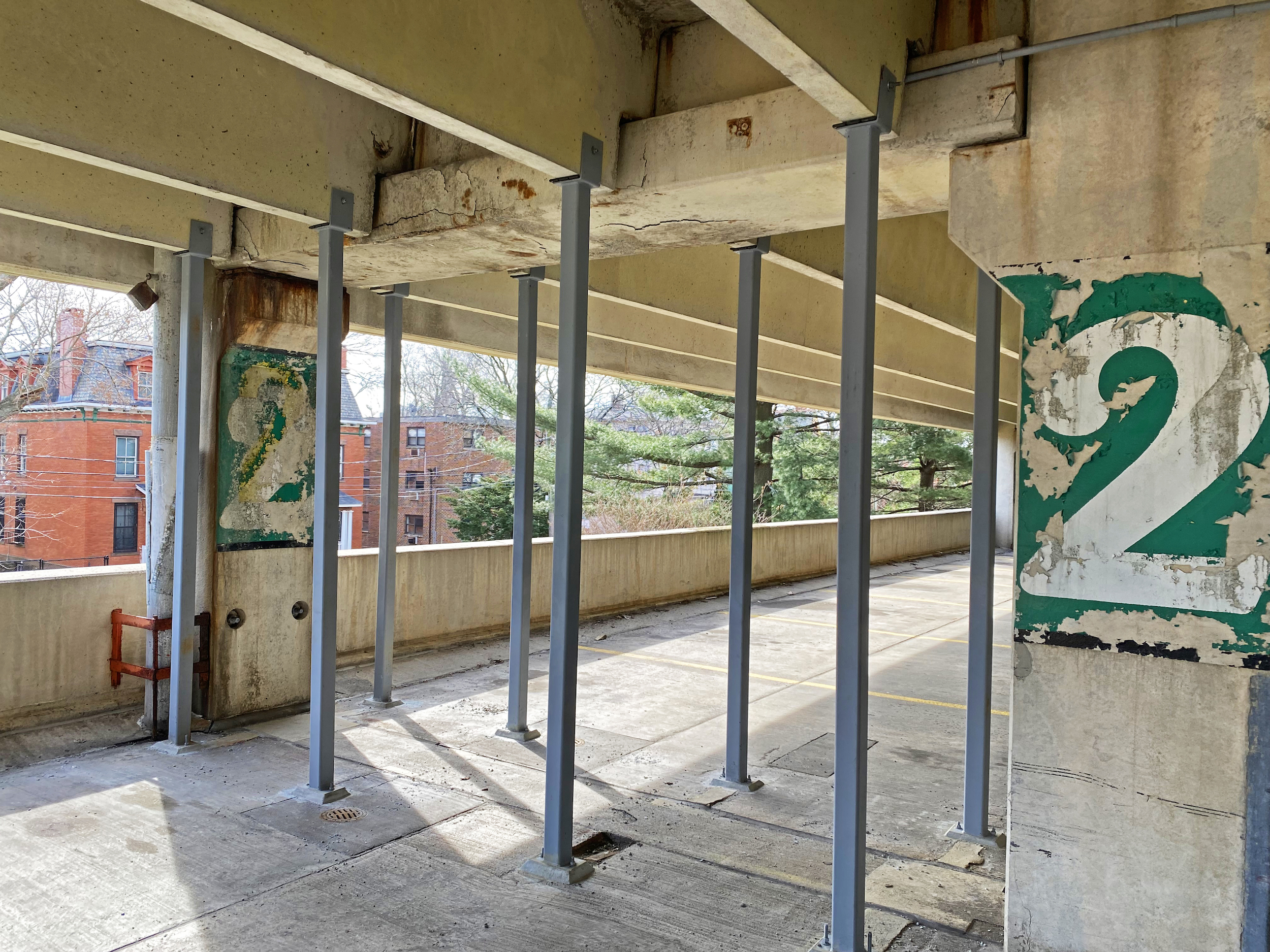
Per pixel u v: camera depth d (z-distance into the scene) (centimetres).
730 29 270
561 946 331
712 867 401
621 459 2522
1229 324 285
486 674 759
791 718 651
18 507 2036
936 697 725
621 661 830
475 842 423
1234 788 285
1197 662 290
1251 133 282
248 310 585
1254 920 282
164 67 398
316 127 468
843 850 330
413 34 322
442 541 2988
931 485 3066
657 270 678
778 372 1165
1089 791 305
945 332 1196
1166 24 293
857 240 334
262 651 614
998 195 326
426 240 493
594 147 402
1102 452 305
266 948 325
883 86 327
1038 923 313
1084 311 309
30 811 449
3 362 1528
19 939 329
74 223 477
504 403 2455
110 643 591
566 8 385
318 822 442
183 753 546
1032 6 327
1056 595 311
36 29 352
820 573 1534
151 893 365
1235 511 285
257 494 609
